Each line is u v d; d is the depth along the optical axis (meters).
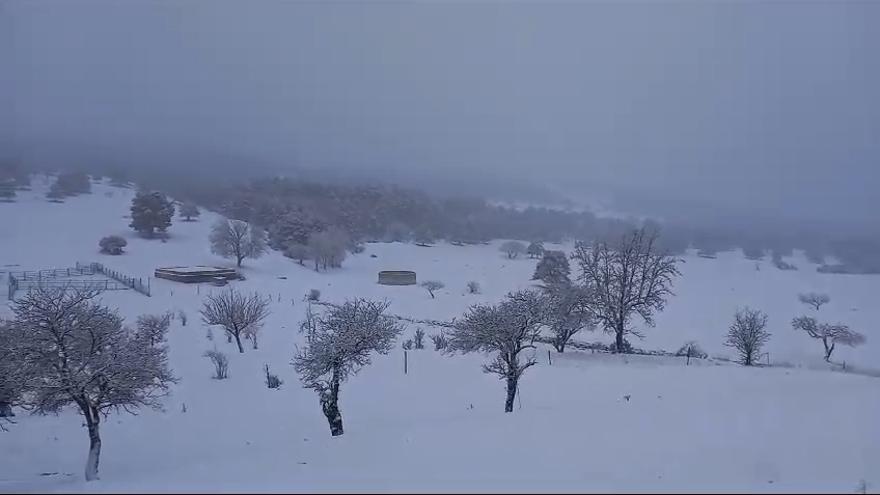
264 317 55.19
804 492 11.83
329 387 26.08
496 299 77.50
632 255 59.41
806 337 63.19
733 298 87.31
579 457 14.92
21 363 22.08
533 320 27.02
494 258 132.38
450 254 136.12
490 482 13.24
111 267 89.44
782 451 14.82
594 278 51.84
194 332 50.62
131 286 72.56
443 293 83.88
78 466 23.55
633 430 16.97
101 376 21.16
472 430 18.42
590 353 45.72
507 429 18.11
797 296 90.19
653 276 55.31
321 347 25.83
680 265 122.00
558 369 38.19
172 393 34.59
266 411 31.44
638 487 12.45
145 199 112.06
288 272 98.31
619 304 50.16
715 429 16.81
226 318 46.66
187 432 28.02
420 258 127.50
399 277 92.69
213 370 39.69
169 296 67.81
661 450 15.12
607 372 36.12
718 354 54.47
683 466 13.91
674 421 17.78
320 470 15.58
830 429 16.75
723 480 12.85
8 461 24.16
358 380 36.94
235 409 31.88
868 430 16.59
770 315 74.94
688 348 50.72
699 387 28.33
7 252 94.56
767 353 52.06
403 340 48.78
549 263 96.69
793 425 17.16
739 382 29.31
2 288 65.94
